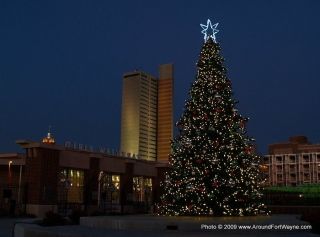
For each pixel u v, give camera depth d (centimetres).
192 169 2650
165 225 1944
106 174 5409
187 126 2767
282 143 12338
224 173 2592
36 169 4353
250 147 2714
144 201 5906
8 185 5019
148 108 14112
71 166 4762
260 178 2777
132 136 14088
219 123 2698
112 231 1883
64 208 4488
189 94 2831
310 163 11712
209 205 2598
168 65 14262
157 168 6322
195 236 1672
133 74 14475
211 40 2902
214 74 2803
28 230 1909
